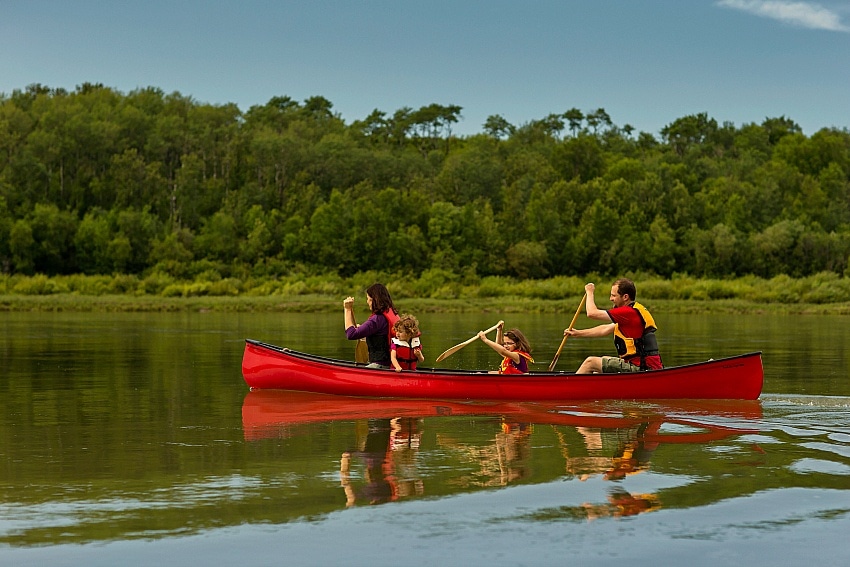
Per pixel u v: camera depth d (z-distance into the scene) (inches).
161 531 238.5
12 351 786.2
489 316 1670.8
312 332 1094.4
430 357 732.0
